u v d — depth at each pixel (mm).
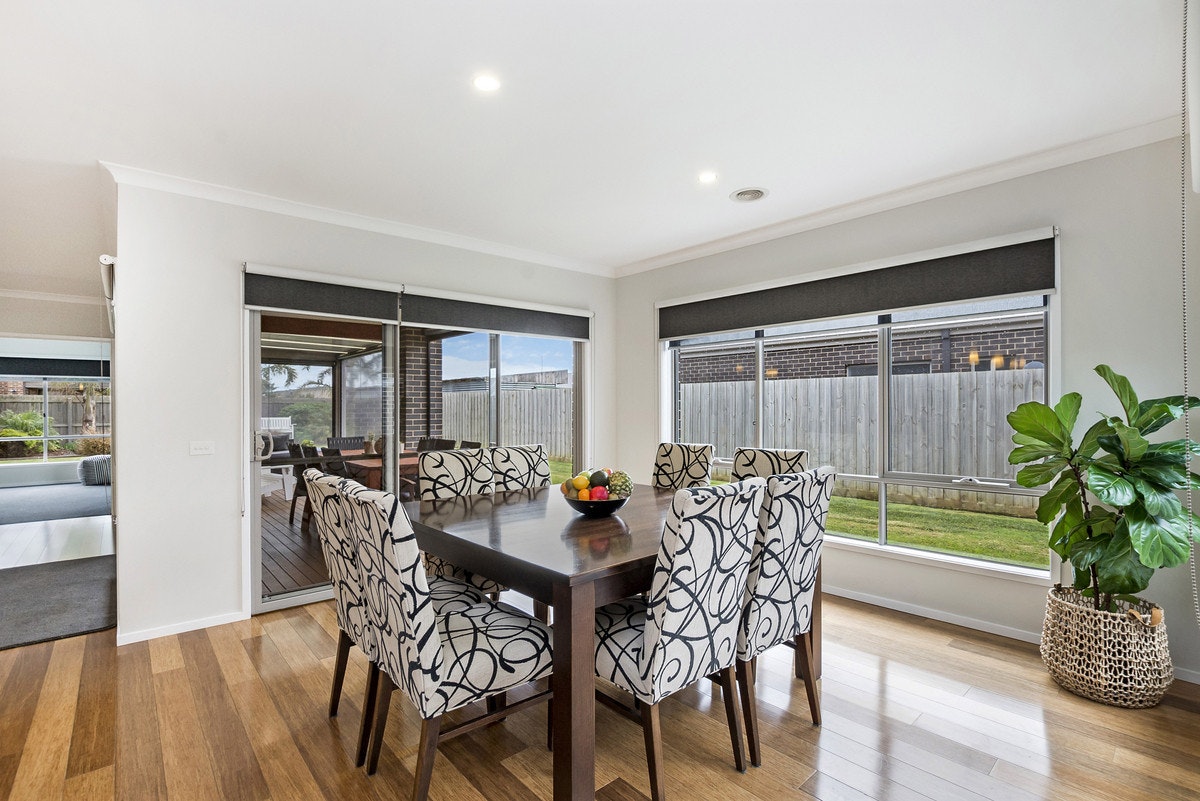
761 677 2605
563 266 4871
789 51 1973
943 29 1856
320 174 3021
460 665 1682
